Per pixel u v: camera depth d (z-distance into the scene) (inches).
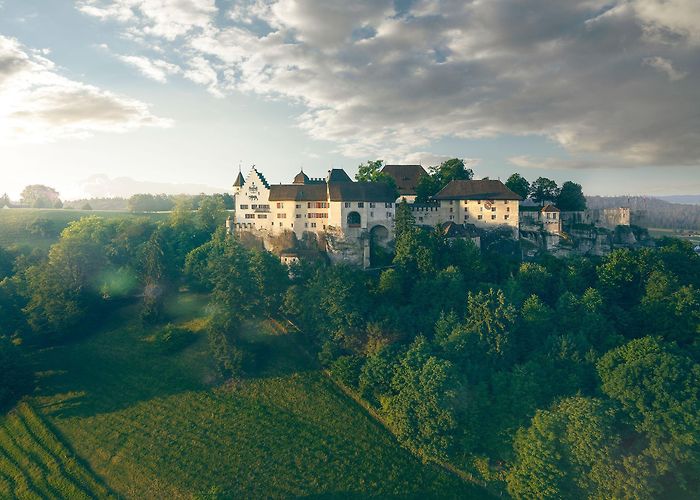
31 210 7160.4
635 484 2311.8
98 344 3772.1
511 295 3703.3
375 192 4968.0
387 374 3122.5
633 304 4003.4
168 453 2792.8
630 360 2864.2
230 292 3607.3
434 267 4131.4
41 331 3754.9
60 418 3036.4
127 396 3233.3
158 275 4158.5
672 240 5462.6
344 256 4783.5
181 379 3385.8
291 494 2603.3
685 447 2423.7
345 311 3506.4
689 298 3454.7
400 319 3526.1
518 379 2957.7
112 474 2659.9
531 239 5137.8
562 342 3181.6
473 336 3287.4
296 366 3535.9
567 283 4143.7
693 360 2881.4
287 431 2984.7
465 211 5231.3
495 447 2787.9
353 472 2746.1
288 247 5073.8
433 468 2797.7
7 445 2842.0
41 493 2541.8
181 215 5649.6
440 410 2795.3
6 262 4869.6
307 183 5684.1
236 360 3366.1
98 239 4778.5
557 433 2576.3
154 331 3907.5
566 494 2460.6
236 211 5305.1
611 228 5418.3
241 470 2709.2
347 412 3144.7
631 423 2600.9
